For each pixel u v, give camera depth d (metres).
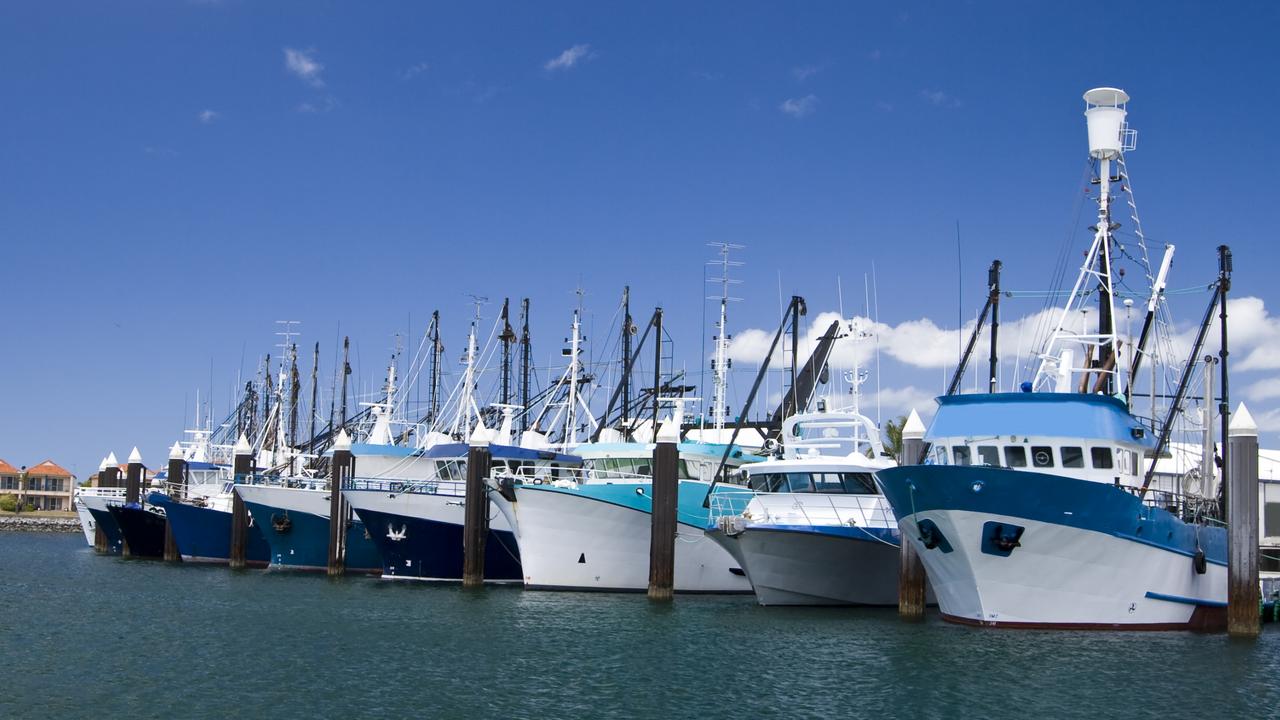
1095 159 41.41
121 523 70.88
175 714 26.34
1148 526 34.78
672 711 26.53
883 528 42.34
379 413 65.81
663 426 45.00
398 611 42.09
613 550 47.31
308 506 58.97
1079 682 29.00
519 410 63.31
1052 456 36.75
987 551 34.50
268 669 31.19
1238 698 27.45
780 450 51.34
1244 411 35.31
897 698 27.59
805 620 39.31
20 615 41.56
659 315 60.31
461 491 53.88
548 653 33.34
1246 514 34.97
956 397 38.41
